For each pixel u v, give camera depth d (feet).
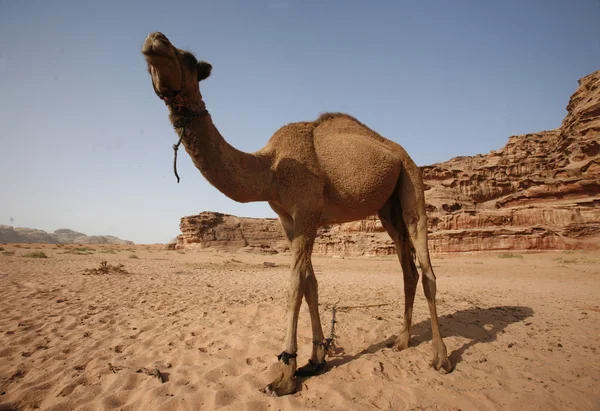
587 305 34.01
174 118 13.23
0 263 69.87
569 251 162.09
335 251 235.40
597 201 184.14
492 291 46.29
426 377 15.52
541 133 333.01
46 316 25.36
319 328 16.48
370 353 17.98
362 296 38.11
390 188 17.75
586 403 13.66
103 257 130.21
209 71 13.74
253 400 13.01
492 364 17.26
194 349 18.79
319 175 15.69
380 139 19.26
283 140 16.16
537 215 187.52
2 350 18.21
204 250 325.42
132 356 18.16
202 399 13.19
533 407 13.17
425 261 17.62
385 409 12.77
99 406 12.92
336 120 18.38
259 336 20.59
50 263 78.95
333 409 12.55
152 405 12.83
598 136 217.77
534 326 24.53
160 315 26.63
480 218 195.52
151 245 424.05
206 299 33.91
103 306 29.71
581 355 18.85
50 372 15.93
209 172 13.56
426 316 26.50
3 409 12.94
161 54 11.35
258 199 15.34
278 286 47.93
